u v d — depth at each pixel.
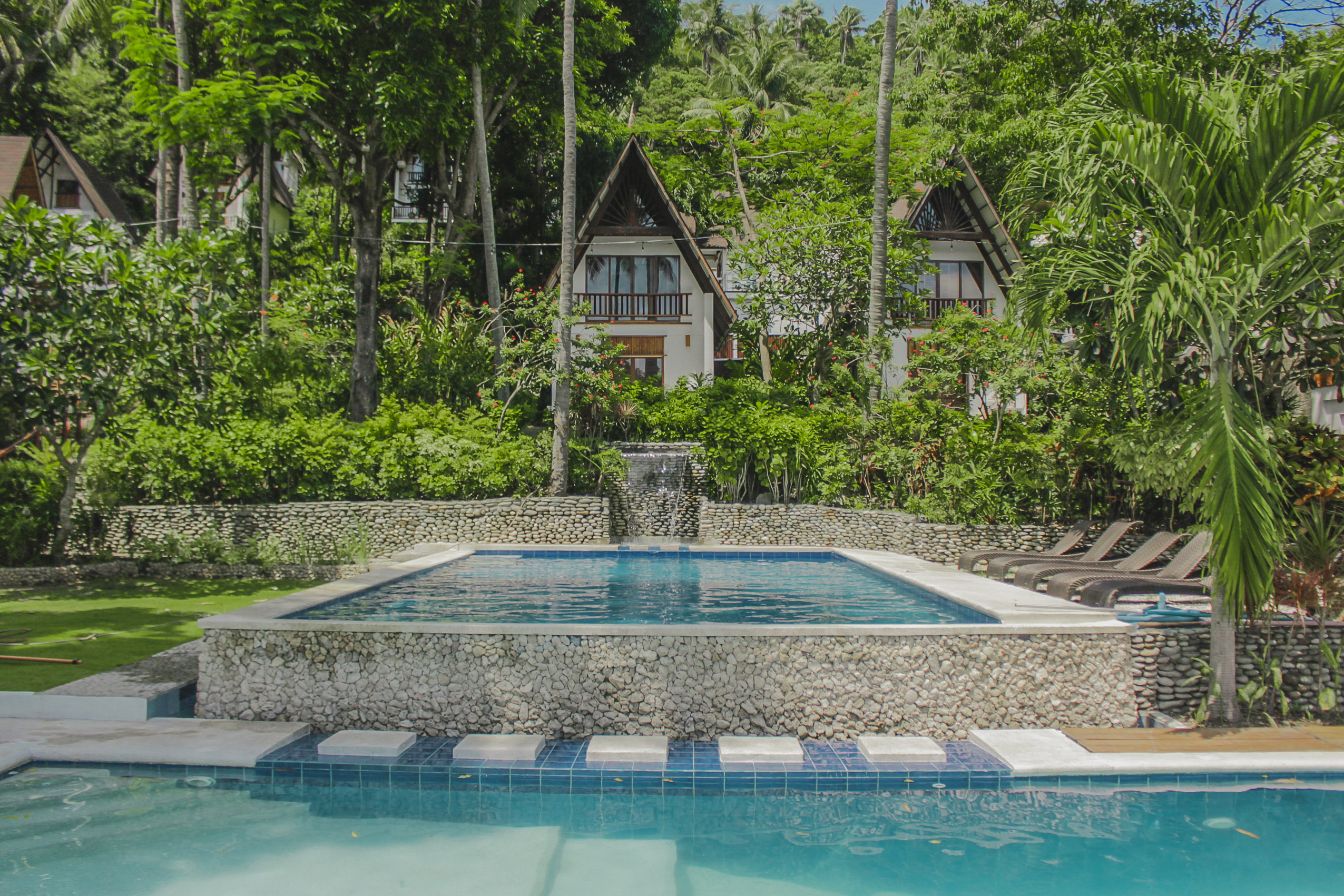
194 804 5.59
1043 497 14.60
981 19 19.06
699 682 6.82
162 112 18.34
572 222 18.69
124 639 9.02
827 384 22.50
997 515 14.56
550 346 18.92
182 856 4.80
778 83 44.28
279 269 27.92
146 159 35.38
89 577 13.48
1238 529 6.38
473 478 17.39
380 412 18.25
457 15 19.80
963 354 17.19
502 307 21.44
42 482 14.49
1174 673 7.16
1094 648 7.09
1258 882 4.63
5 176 26.84
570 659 6.84
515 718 6.81
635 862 4.82
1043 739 6.56
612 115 33.16
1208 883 4.61
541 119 26.45
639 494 19.59
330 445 16.81
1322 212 6.27
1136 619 7.51
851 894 4.46
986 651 6.99
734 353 30.62
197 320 14.04
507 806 5.64
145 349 12.77
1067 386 15.26
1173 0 17.03
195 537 14.80
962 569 12.09
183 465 16.05
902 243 23.83
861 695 6.87
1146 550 9.46
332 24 17.75
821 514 17.09
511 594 11.08
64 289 12.16
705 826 5.34
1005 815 5.54
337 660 6.93
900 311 23.89
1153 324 6.63
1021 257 9.02
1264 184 6.79
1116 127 6.75
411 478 17.30
